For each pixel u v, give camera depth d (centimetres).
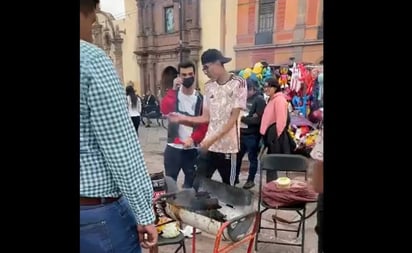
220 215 168
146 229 112
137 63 1114
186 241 261
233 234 170
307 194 235
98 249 104
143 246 116
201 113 307
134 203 108
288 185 243
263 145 379
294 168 260
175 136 302
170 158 298
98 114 99
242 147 370
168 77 1064
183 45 999
